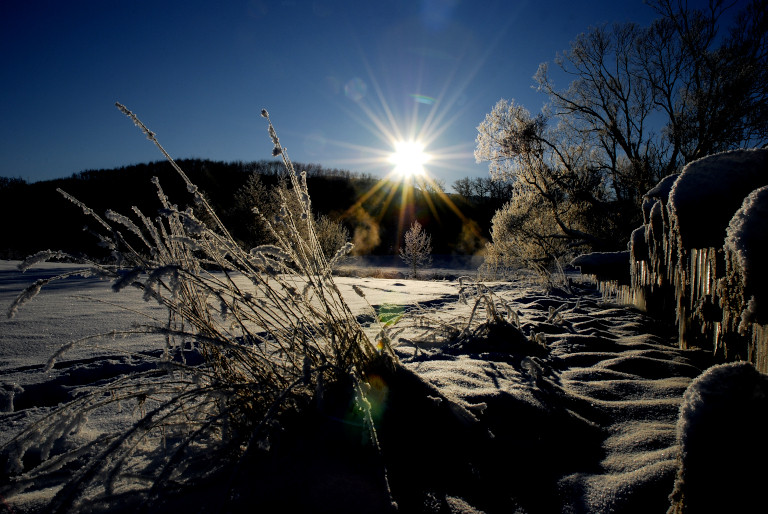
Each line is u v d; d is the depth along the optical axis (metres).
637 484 1.14
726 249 1.46
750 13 14.36
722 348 2.16
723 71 14.77
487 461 1.35
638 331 3.71
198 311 1.56
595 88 17.08
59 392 2.25
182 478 1.23
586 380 2.18
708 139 14.95
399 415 1.47
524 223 14.16
